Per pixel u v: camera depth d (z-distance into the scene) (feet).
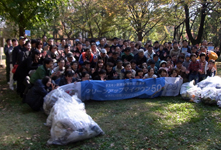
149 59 24.50
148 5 52.95
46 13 28.50
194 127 14.60
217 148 11.85
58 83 19.57
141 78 22.74
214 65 26.02
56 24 76.07
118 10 54.90
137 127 14.48
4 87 25.63
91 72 21.76
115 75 21.89
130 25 59.00
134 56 25.81
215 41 86.74
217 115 16.76
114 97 20.88
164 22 51.03
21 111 17.54
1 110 17.63
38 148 11.68
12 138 12.78
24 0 24.09
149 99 21.57
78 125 12.14
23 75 20.57
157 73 24.00
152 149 11.68
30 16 27.68
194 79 23.93
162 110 17.74
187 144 12.26
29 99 17.21
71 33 89.30
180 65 23.67
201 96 19.66
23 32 29.45
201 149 11.70
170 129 14.23
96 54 24.66
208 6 50.19
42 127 14.42
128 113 17.06
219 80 21.21
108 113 17.07
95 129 12.89
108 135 13.28
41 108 17.56
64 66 20.90
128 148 11.72
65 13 69.87
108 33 88.07
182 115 16.74
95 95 20.08
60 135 12.01
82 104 15.17
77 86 19.10
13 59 22.21
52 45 23.32
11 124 14.83
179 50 28.17
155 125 14.82
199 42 55.88
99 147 11.78
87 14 71.56
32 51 20.77
